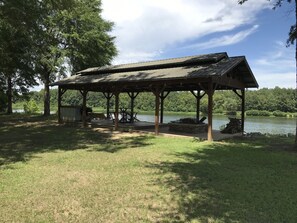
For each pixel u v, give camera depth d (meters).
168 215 4.10
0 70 21.59
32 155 8.53
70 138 12.59
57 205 4.44
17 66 23.23
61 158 8.08
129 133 14.60
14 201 4.58
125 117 19.23
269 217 4.06
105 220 3.93
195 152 9.17
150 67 15.75
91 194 4.96
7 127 17.14
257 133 14.94
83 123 17.58
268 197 4.88
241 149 9.79
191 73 11.80
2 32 14.11
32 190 5.14
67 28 25.47
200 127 14.73
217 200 4.72
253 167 7.10
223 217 4.04
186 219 3.97
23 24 13.80
